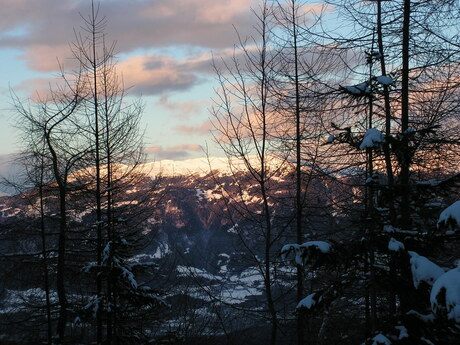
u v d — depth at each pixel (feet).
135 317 57.00
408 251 25.04
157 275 56.59
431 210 27.45
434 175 36.81
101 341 53.67
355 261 26.94
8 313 61.16
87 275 58.13
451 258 35.27
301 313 27.22
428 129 27.02
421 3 32.09
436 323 23.90
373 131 26.61
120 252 53.47
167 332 56.24
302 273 44.68
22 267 59.72
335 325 49.44
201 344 54.85
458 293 17.20
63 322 59.11
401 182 30.22
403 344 23.84
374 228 27.63
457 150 33.73
